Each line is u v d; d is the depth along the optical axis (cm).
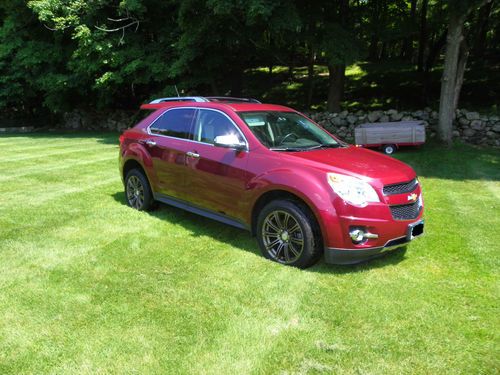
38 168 978
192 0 1244
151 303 347
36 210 614
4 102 2080
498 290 374
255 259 434
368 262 433
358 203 377
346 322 320
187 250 461
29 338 298
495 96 1841
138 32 1752
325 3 1460
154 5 1642
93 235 509
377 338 300
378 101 2034
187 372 264
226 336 301
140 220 566
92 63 1664
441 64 2634
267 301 350
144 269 412
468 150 1197
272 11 1148
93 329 309
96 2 1599
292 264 414
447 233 529
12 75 2042
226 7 1099
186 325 315
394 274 405
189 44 1385
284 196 419
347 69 2722
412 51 3023
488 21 2356
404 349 288
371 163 429
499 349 288
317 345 292
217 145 479
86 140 1631
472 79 2103
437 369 268
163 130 559
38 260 433
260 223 433
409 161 1040
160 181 556
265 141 455
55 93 2006
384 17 1823
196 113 521
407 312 334
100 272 405
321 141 501
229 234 514
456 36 1174
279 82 2467
